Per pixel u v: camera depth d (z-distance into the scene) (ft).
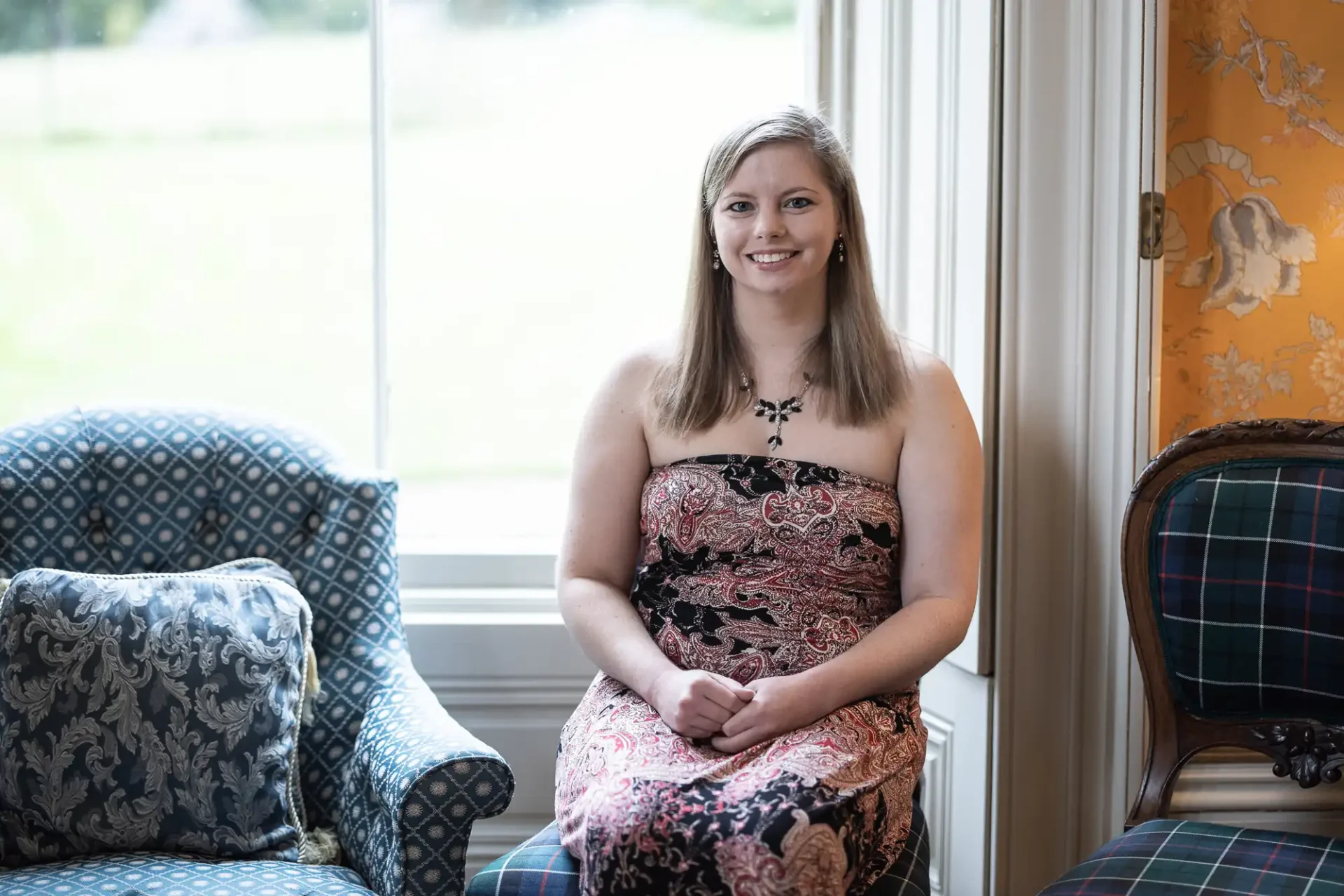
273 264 8.82
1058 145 6.81
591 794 4.97
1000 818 7.14
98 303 8.80
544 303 8.95
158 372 8.86
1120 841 5.55
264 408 8.90
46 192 8.70
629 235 8.93
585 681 8.24
